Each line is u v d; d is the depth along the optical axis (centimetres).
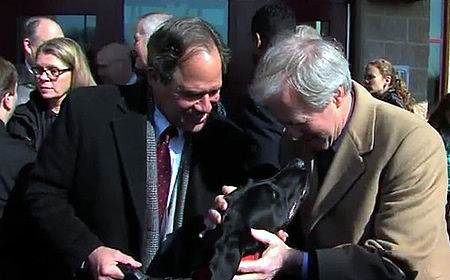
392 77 533
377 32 625
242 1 611
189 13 608
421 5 634
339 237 241
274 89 227
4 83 341
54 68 391
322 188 244
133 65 484
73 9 592
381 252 229
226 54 250
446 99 478
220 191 261
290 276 236
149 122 259
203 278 218
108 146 256
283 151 267
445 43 663
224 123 269
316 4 620
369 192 235
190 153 262
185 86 238
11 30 589
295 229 256
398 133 232
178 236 256
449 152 455
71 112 262
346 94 234
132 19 599
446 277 234
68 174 261
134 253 255
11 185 308
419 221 228
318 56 225
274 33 368
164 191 260
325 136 236
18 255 301
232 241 221
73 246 253
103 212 255
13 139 322
